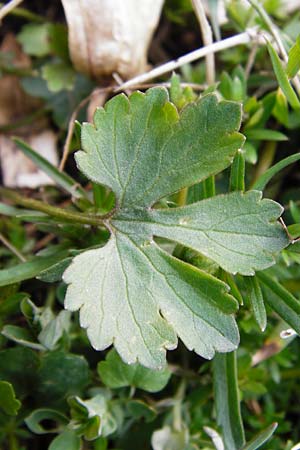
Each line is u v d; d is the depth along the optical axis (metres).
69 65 0.17
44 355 0.14
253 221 0.13
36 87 0.18
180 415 0.15
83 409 0.14
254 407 0.16
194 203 0.13
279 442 0.15
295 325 0.13
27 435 0.15
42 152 0.18
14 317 0.16
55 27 0.17
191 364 0.16
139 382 0.14
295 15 0.17
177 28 0.18
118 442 0.15
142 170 0.13
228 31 0.17
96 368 0.15
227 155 0.13
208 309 0.13
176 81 0.15
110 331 0.13
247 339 0.15
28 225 0.17
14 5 0.16
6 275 0.14
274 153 0.17
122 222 0.13
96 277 0.13
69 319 0.15
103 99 0.17
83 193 0.15
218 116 0.13
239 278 0.14
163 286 0.13
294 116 0.16
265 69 0.17
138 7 0.16
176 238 0.13
